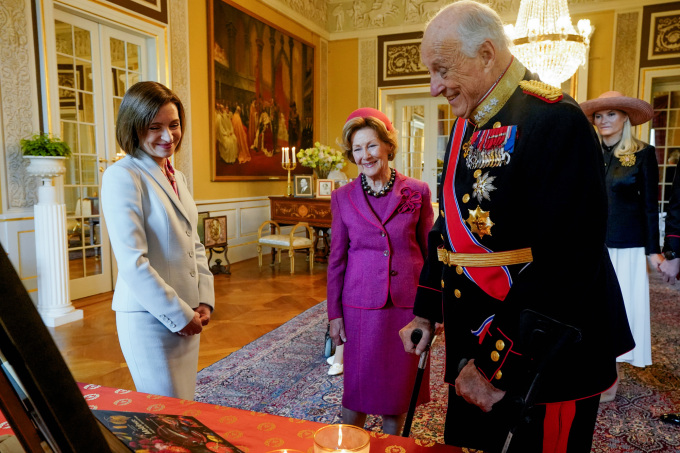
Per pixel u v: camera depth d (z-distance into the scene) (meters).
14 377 0.37
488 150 0.97
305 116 8.66
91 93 4.89
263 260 7.19
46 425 0.36
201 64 6.16
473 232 1.01
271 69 7.61
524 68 1.01
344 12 9.10
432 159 9.24
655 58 7.35
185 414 0.93
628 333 1.09
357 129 1.63
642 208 2.70
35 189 4.26
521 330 0.85
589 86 7.80
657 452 2.05
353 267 1.68
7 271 0.35
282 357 3.26
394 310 1.62
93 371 2.96
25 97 4.13
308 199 6.39
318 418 2.39
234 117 6.80
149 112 1.39
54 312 3.96
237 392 2.71
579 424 0.99
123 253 1.34
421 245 1.73
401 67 8.75
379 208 1.66
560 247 0.89
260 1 7.25
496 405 1.02
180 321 1.39
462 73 0.95
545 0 4.21
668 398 2.57
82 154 4.82
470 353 1.05
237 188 6.99
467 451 0.78
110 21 4.86
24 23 4.09
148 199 1.43
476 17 0.93
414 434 2.21
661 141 7.82
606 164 2.76
